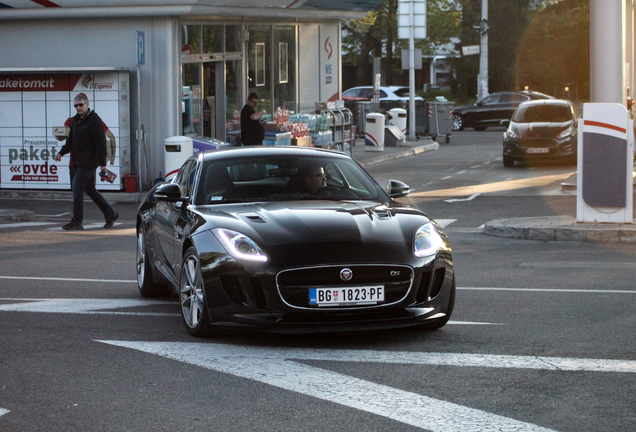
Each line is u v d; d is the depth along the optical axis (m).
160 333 8.13
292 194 8.74
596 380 6.27
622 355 6.98
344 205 8.30
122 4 22.34
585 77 75.00
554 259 12.57
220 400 5.93
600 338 7.61
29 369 6.83
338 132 32.16
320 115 30.34
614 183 14.51
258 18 27.84
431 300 7.58
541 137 27.84
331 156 9.52
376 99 39.56
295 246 7.32
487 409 5.63
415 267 7.39
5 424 5.50
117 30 23.14
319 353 7.22
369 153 34.03
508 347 7.32
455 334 7.88
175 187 8.73
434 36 82.31
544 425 5.30
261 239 7.41
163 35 22.83
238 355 7.19
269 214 7.89
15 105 22.91
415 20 38.94
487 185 23.05
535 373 6.49
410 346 7.43
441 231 8.08
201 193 8.75
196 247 7.72
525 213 17.64
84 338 7.91
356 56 81.38
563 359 6.88
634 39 30.19
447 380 6.34
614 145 14.43
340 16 31.12
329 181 9.01
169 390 6.19
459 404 5.75
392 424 5.36
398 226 7.80
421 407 5.69
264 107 28.77
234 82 26.94
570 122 28.53
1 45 24.09
